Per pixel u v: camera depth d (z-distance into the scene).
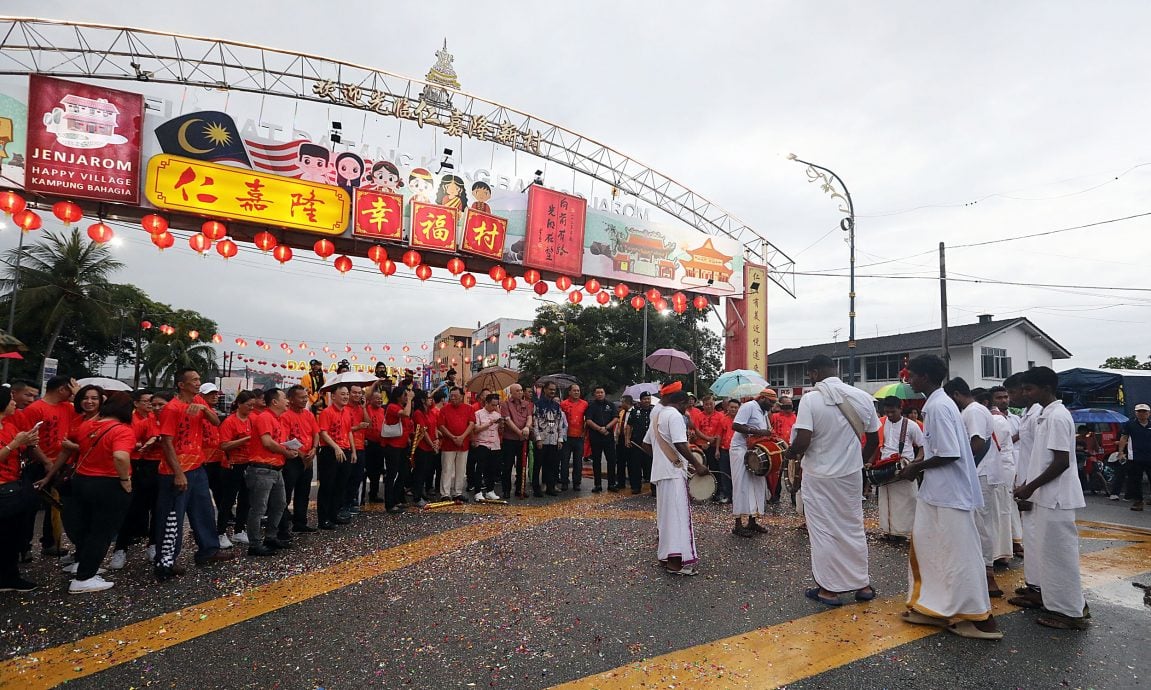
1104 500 11.61
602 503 9.72
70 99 9.84
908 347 29.89
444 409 9.73
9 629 4.13
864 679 3.39
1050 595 4.25
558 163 16.55
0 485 4.75
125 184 10.16
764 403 9.92
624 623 4.25
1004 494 6.28
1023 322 28.78
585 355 29.86
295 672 3.47
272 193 11.18
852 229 17.39
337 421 7.68
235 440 6.70
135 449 5.57
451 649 3.78
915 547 4.33
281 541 6.44
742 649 3.80
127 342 39.03
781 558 6.19
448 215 12.75
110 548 6.54
